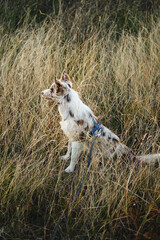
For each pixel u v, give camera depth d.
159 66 4.91
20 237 2.62
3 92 4.20
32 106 4.14
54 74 4.60
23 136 3.67
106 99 4.39
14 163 3.39
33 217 2.86
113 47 5.27
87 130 3.11
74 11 6.32
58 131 3.61
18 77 4.45
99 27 5.98
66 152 3.75
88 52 5.29
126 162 3.29
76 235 2.70
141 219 2.81
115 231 2.70
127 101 4.44
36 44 5.14
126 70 4.71
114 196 2.92
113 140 3.26
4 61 4.86
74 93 3.07
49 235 2.67
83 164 3.29
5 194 2.83
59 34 5.43
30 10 6.16
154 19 6.32
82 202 2.91
